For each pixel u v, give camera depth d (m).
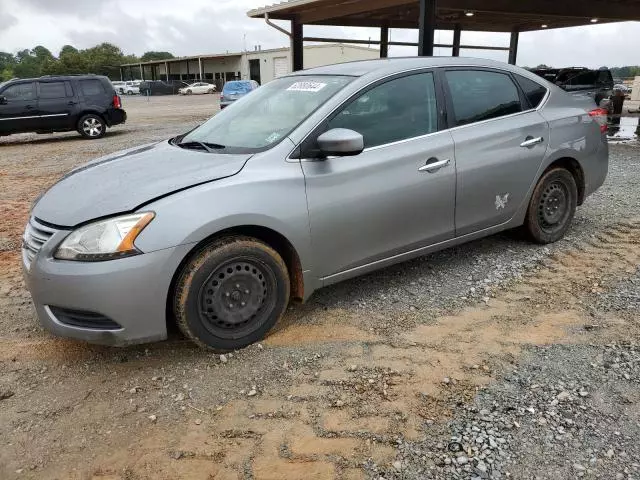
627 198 6.53
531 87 4.64
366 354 3.17
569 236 5.12
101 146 13.91
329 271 3.52
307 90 3.82
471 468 2.25
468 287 4.07
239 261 3.14
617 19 16.39
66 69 98.50
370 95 3.66
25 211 6.94
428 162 3.79
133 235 2.81
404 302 3.85
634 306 3.63
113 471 2.33
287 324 3.57
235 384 2.93
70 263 2.83
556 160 4.72
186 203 2.94
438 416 2.59
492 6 12.89
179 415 2.69
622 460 2.27
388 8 12.95
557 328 3.39
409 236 3.83
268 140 3.45
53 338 3.50
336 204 3.41
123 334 2.88
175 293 3.02
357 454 2.37
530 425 2.50
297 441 2.46
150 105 36.84
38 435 2.57
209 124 4.17
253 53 61.69
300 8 13.55
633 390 2.73
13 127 14.94
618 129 14.26
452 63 4.15
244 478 2.26
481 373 2.94
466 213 4.12
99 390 2.92
